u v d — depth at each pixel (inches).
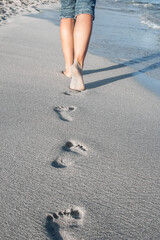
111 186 50.6
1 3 356.2
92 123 74.8
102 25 283.4
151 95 104.8
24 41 165.2
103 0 689.0
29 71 111.3
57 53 145.9
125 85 112.7
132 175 54.4
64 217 42.9
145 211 45.4
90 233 40.5
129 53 178.4
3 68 110.4
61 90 96.0
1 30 190.7
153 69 145.2
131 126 75.6
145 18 372.2
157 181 53.4
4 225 40.3
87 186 50.0
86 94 96.2
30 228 40.3
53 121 72.9
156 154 62.9
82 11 90.0
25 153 57.8
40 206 44.4
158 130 75.0
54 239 39.0
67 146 62.6
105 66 139.3
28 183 49.2
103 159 58.7
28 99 84.3
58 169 53.9
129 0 765.9
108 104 89.7
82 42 91.1
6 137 62.7
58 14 335.3
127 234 40.8
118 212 44.7
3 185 48.0
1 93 85.7
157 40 229.6
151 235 41.0
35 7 390.3
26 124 69.5
